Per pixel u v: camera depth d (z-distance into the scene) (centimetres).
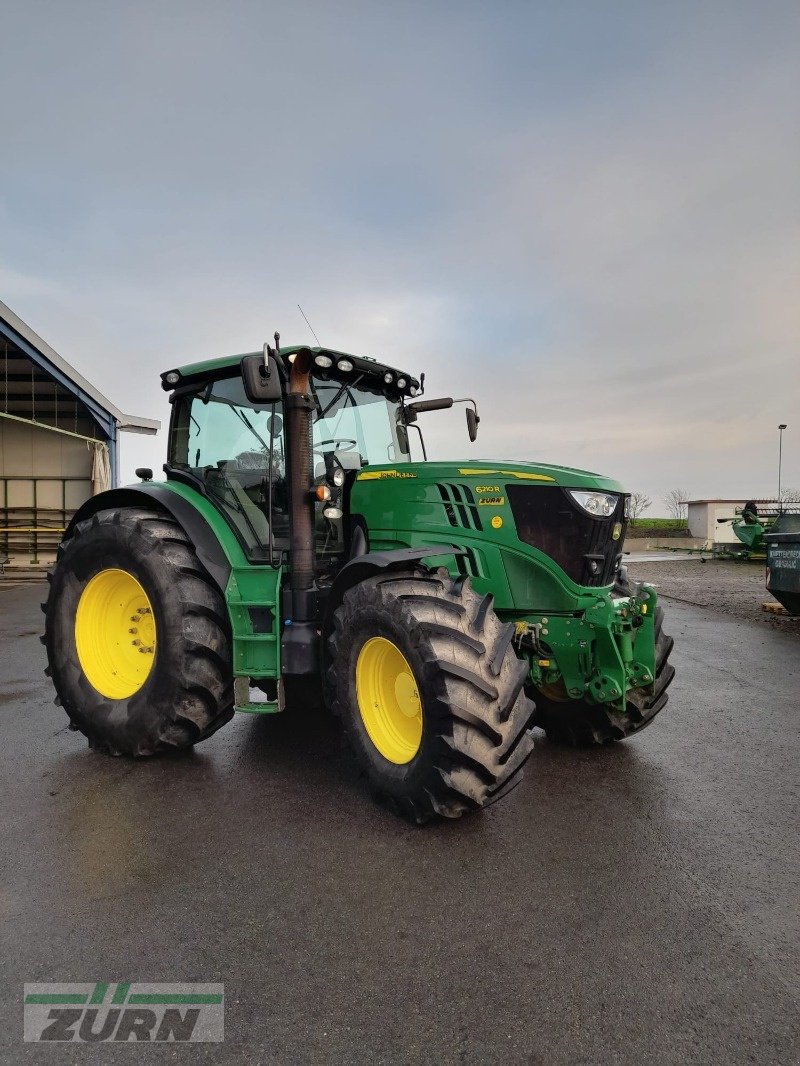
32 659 633
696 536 2995
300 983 183
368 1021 169
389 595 282
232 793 312
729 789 320
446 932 205
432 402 450
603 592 329
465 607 274
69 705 376
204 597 342
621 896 226
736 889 231
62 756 362
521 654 331
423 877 237
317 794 311
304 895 226
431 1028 167
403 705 290
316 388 381
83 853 255
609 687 311
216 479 393
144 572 347
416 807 270
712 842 266
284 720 432
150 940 201
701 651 681
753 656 656
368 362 391
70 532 412
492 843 263
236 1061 158
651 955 195
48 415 1691
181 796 308
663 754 371
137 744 346
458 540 334
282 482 372
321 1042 163
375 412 426
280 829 274
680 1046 162
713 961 193
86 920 211
